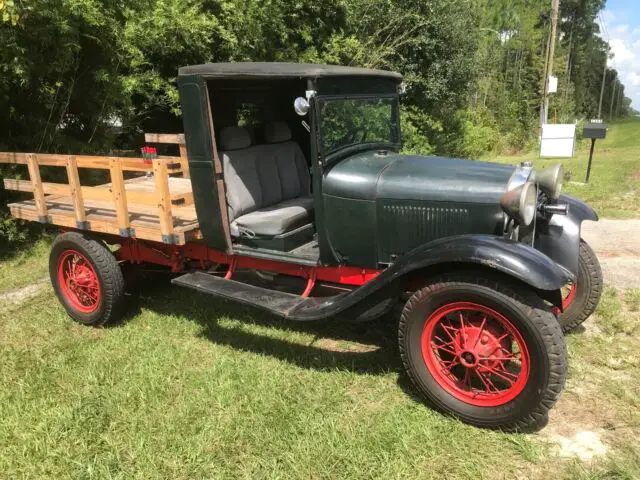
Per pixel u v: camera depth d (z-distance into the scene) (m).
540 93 29.64
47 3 5.66
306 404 3.14
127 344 3.98
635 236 6.22
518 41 35.31
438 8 11.62
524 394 2.67
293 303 3.36
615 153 18.58
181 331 4.17
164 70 8.36
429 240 3.26
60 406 3.21
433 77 12.17
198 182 3.69
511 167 3.41
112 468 2.70
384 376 3.42
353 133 3.67
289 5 9.45
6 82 5.86
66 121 7.38
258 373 3.49
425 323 2.91
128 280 4.48
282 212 3.89
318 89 3.29
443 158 3.70
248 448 2.78
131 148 9.21
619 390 3.14
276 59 9.45
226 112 4.03
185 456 2.74
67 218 4.29
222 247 3.81
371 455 2.69
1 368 3.73
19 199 6.45
